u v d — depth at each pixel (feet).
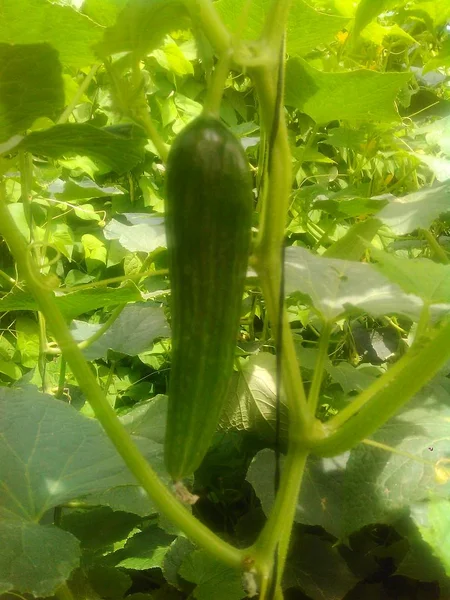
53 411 1.38
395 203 1.38
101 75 2.22
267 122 0.84
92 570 1.54
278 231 0.90
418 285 0.96
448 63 2.15
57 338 0.87
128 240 1.75
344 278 1.17
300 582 1.51
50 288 0.87
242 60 0.77
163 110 2.73
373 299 1.13
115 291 1.44
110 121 2.43
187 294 0.76
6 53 0.84
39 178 2.20
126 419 1.62
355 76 1.38
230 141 0.73
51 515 1.64
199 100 3.04
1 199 0.88
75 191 1.83
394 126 2.41
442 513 0.82
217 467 1.99
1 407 1.36
